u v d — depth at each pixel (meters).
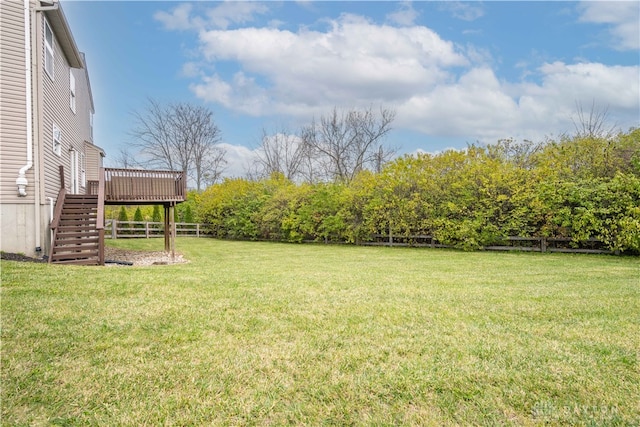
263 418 2.46
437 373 3.04
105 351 3.43
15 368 3.02
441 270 8.95
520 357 3.36
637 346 3.62
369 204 17.59
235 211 23.53
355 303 5.24
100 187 10.92
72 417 2.41
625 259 11.48
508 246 14.70
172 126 38.16
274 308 4.92
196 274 7.49
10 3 9.05
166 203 13.71
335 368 3.15
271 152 35.03
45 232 9.59
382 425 2.37
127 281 6.30
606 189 12.45
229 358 3.33
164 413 2.49
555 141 16.33
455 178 15.48
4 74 8.95
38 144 9.39
